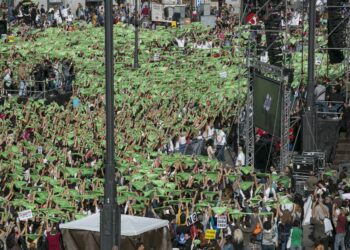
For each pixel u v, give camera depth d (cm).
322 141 10350
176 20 15512
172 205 8412
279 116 9781
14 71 13425
